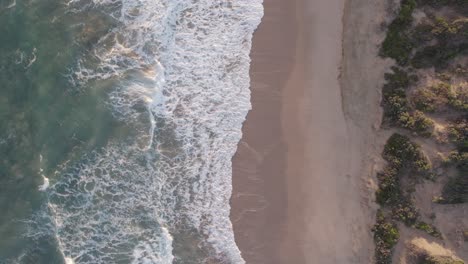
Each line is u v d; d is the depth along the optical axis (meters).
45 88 26.98
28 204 26.19
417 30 24.53
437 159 24.38
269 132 26.91
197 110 27.12
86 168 26.48
